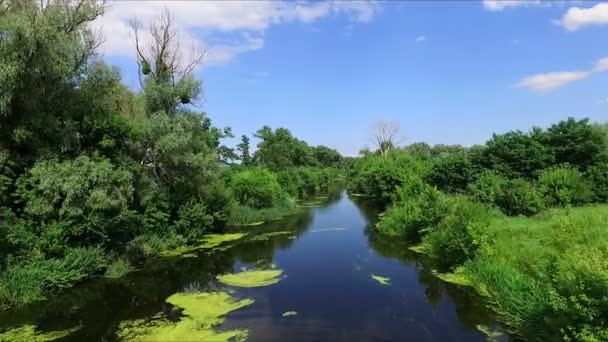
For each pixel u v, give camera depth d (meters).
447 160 35.25
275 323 12.65
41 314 13.46
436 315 13.11
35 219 16.61
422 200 24.48
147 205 22.33
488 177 27.62
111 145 20.95
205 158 25.88
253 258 21.91
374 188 47.41
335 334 11.76
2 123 16.80
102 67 20.06
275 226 33.50
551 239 14.06
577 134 27.69
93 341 11.32
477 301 13.96
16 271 14.69
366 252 23.20
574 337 8.25
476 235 16.59
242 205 38.34
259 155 68.19
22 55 16.02
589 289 8.21
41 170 16.30
